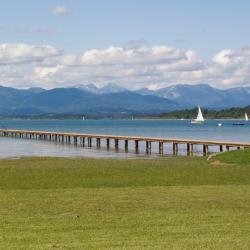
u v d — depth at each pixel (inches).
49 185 1809.8
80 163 2696.9
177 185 1792.6
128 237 928.9
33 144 5561.0
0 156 3538.4
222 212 1177.4
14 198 1397.6
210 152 4151.1
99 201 1338.6
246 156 2723.9
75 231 981.8
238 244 869.8
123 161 2881.4
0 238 922.7
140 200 1355.8
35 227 1018.7
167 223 1053.8
